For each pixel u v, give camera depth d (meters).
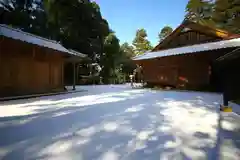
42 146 2.60
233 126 3.61
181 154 2.35
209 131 3.30
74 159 2.20
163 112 4.98
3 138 2.93
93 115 4.59
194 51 12.00
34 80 9.77
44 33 22.31
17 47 8.67
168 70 15.27
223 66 5.54
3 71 7.95
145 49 39.09
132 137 2.98
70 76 23.06
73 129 3.40
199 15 26.12
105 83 26.55
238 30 19.27
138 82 26.86
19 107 5.82
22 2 21.02
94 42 25.69
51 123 3.83
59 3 22.03
